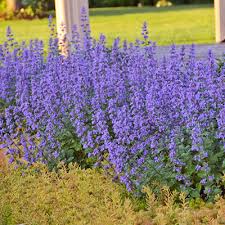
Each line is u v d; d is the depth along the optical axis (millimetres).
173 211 5961
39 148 7812
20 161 8055
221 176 6344
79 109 7809
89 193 6840
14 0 34062
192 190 6449
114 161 6664
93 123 7195
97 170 7426
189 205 6305
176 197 6527
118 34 24625
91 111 7918
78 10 14352
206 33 22484
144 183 6598
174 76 7434
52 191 7055
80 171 7363
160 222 5820
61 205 6738
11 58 10562
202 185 6582
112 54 9078
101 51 9047
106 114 7793
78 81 8039
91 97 8281
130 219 5914
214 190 6320
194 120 6457
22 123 8891
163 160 6773
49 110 7973
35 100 8523
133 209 6398
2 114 9539
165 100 6961
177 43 19797
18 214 6746
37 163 7812
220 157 6613
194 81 6965
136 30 25719
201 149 6324
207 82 6930
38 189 7113
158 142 6852
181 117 6965
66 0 14258
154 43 9445
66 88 8203
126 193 6785
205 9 34000
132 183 6656
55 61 9555
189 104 6555
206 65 7262
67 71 8641
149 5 40281
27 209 6832
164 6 38688
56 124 7965
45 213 6742
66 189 6926
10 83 10000
